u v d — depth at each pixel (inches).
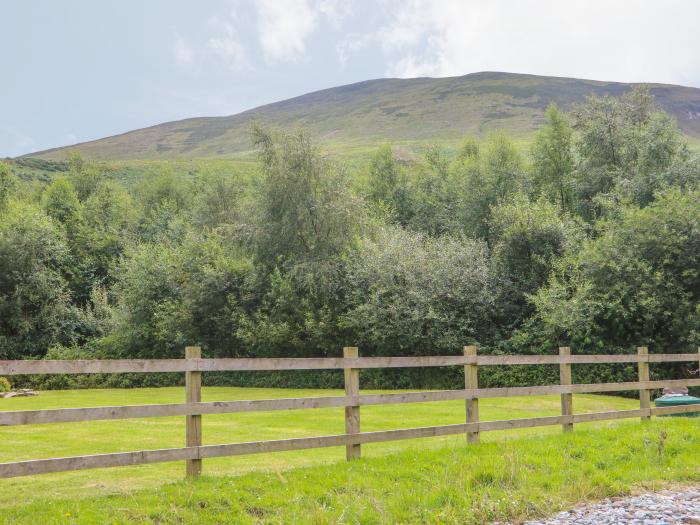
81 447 440.5
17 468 238.1
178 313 1299.2
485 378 1077.8
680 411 509.4
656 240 956.0
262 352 1251.8
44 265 1572.3
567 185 1571.1
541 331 1039.0
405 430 354.3
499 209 1234.6
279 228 1258.0
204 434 499.8
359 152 5620.1
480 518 256.5
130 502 263.3
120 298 1419.8
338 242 1243.8
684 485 320.8
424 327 1136.2
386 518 248.1
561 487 302.2
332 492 283.7
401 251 1188.5
